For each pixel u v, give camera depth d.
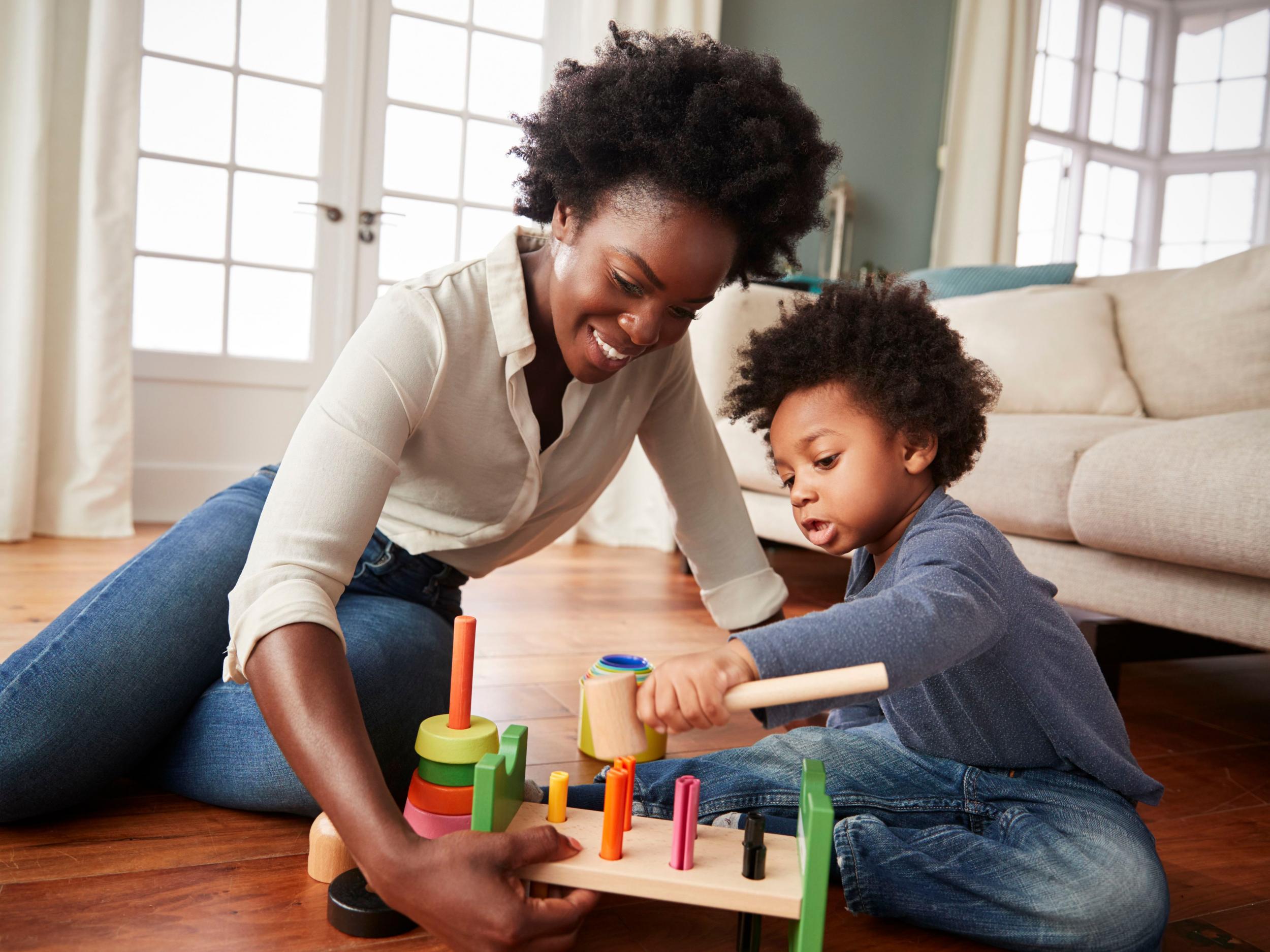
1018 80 3.71
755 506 2.46
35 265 2.39
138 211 2.83
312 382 3.05
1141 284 2.31
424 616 1.06
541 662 1.64
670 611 2.11
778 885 0.69
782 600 1.16
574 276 0.80
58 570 2.09
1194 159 4.58
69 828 0.92
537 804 0.80
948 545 0.78
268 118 2.96
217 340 2.95
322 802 0.65
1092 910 0.76
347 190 3.05
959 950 0.80
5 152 2.39
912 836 0.84
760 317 2.47
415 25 3.10
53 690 0.89
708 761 0.97
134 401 2.83
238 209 2.94
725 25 3.39
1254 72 4.48
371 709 0.94
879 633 0.67
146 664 0.93
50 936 0.73
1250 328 1.99
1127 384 2.15
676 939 0.79
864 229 3.71
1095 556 1.56
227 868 0.86
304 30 2.98
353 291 3.08
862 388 0.87
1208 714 1.59
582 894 0.67
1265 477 1.26
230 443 2.96
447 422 0.91
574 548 2.98
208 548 1.03
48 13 2.39
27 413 2.39
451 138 3.18
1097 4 4.43
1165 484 1.37
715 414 2.48
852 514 0.89
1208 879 0.96
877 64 3.65
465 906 0.60
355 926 0.75
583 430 0.99
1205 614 1.37
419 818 0.79
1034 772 0.87
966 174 3.71
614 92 0.76
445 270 0.90
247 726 0.95
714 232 0.77
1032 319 2.26
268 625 0.70
